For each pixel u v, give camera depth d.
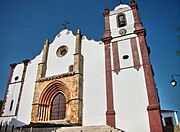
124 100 20.84
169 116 38.69
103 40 25.88
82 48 26.88
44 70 27.50
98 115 21.23
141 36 24.08
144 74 21.30
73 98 22.47
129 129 19.11
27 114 24.89
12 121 25.27
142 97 20.12
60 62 27.31
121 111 20.38
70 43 28.23
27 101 26.05
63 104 24.39
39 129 20.92
